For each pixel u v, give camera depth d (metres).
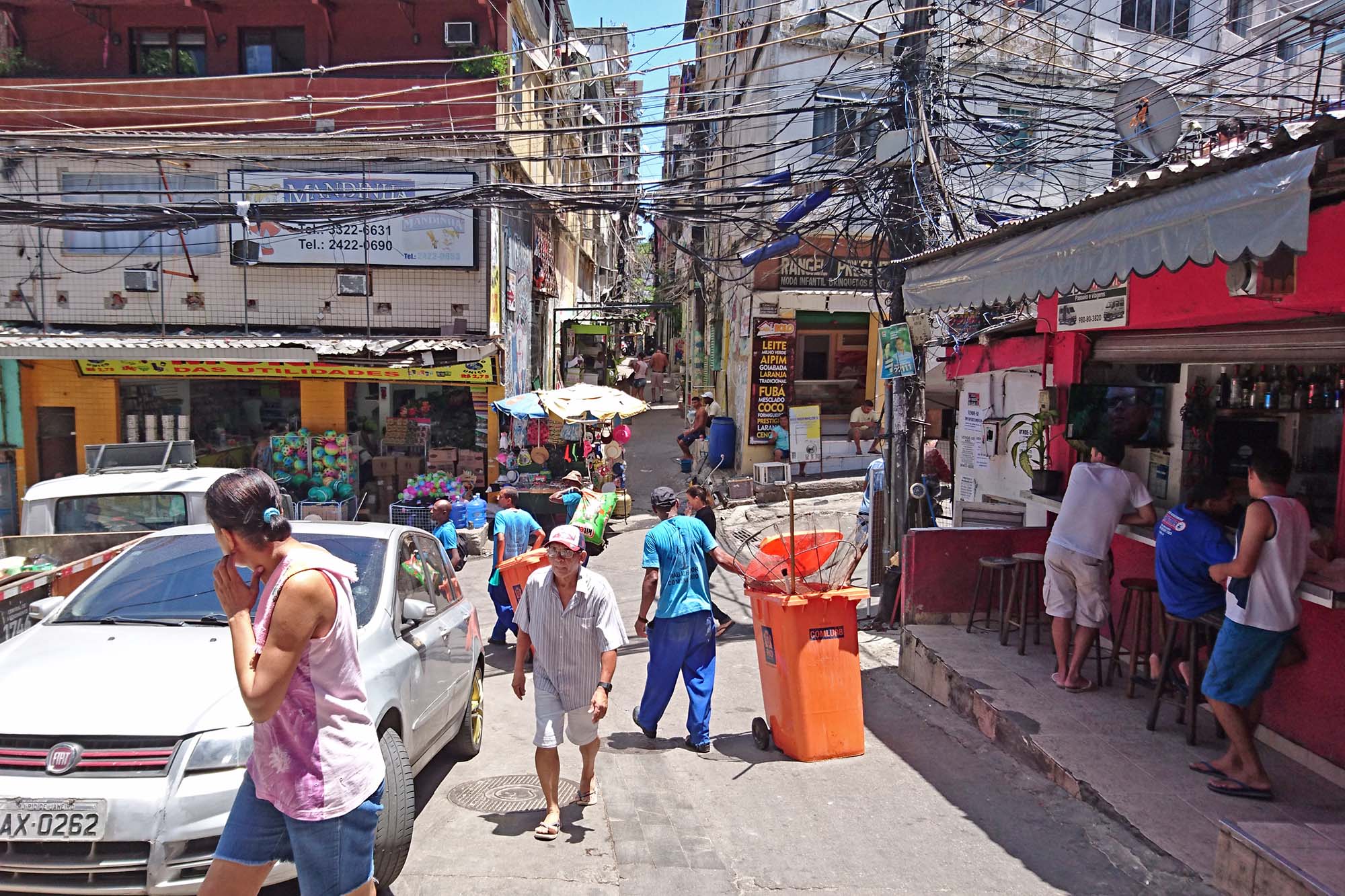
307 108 16.66
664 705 6.49
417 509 15.90
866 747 6.25
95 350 15.13
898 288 9.41
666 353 48.91
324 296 17.05
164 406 17.92
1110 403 7.57
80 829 3.45
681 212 11.61
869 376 18.62
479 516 15.89
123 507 8.52
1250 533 4.55
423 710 5.02
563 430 18.25
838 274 17.27
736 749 6.42
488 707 7.63
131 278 16.70
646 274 55.06
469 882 4.35
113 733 3.63
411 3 17.06
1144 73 13.46
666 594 6.40
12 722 3.68
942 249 6.97
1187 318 6.31
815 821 5.09
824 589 6.19
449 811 5.29
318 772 2.87
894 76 9.73
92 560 6.96
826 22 16.23
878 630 9.45
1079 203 5.00
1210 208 3.97
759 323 17.78
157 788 3.52
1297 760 5.25
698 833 4.93
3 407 16.94
